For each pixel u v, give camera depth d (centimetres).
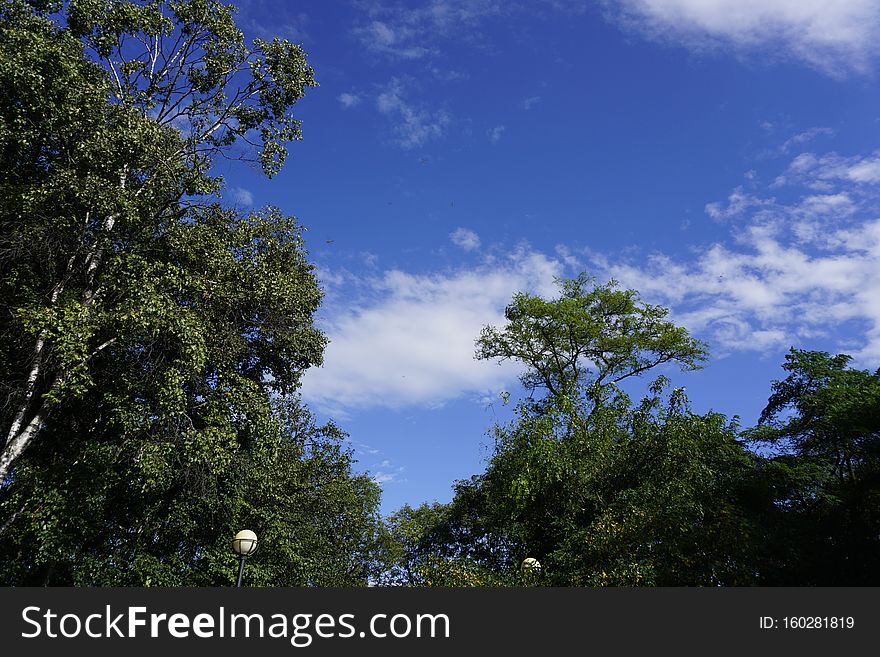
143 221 1608
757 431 2436
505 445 1853
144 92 1917
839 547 2069
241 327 1922
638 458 1678
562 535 1630
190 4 2039
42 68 1524
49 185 1481
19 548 1546
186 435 1530
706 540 1512
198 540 1823
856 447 2325
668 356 2934
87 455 1509
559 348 2984
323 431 2306
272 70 2102
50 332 1359
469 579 1325
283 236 2084
